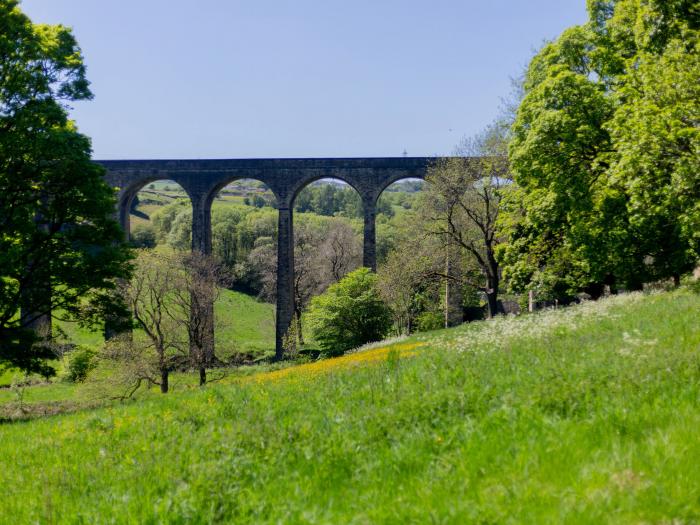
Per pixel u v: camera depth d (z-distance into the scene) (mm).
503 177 34062
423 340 25094
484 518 3883
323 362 22578
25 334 20172
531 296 37969
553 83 24250
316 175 48094
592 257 24828
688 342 8672
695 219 18141
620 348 8867
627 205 20312
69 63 21359
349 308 41000
